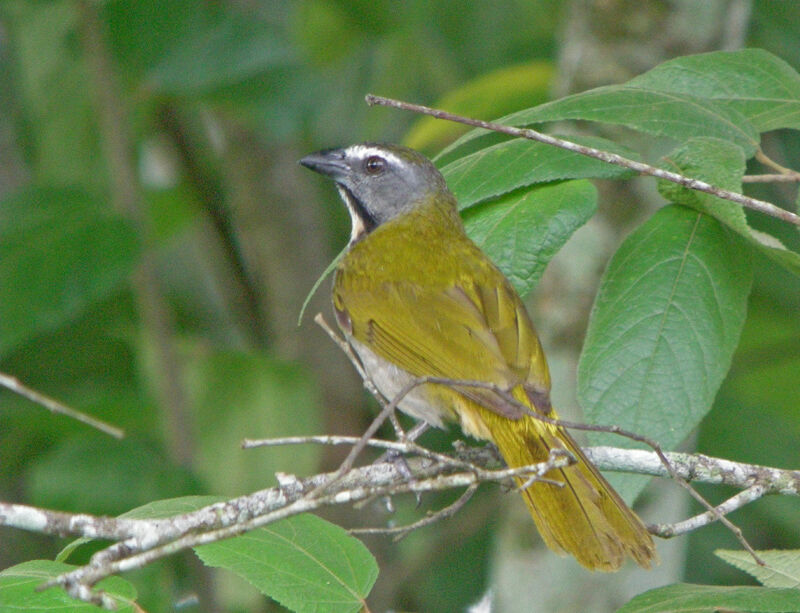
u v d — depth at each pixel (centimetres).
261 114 1523
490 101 1402
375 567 745
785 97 888
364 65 1727
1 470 1419
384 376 998
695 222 836
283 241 1645
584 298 1185
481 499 1573
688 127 831
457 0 1623
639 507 1165
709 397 802
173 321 1736
